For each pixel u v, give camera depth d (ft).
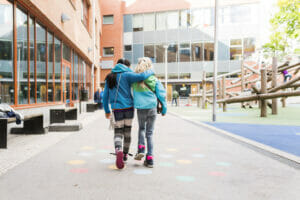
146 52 109.81
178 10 107.04
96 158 13.64
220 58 103.09
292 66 54.85
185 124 29.58
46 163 12.57
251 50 101.40
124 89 11.91
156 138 20.07
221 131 23.63
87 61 68.33
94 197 8.27
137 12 110.32
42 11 28.14
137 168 11.75
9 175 10.60
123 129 12.95
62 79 41.86
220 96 65.16
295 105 68.64
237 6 101.86
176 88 106.93
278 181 9.94
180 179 10.15
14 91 23.91
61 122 26.96
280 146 16.76
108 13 109.50
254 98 39.29
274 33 73.61
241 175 10.69
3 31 22.27
